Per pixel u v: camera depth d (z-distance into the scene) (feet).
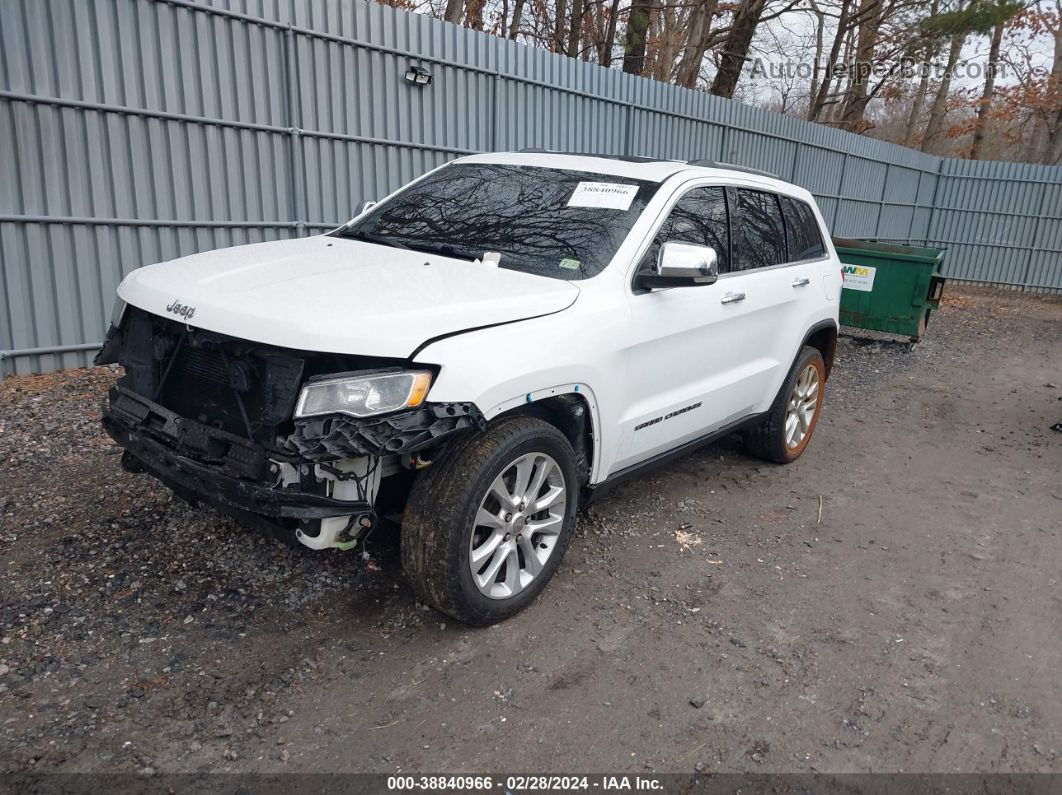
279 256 12.43
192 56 24.06
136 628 10.68
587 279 12.30
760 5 52.95
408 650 10.72
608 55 55.06
